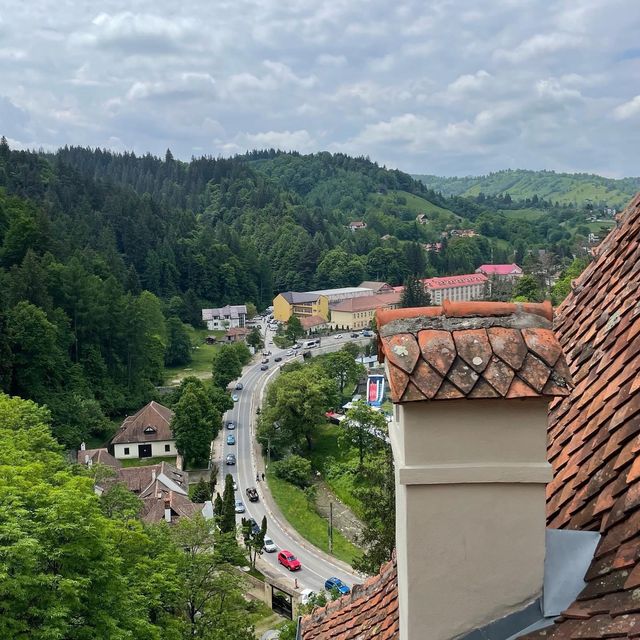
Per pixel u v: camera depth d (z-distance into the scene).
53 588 19.28
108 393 87.06
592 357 5.76
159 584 25.59
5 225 111.31
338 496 67.56
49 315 83.19
